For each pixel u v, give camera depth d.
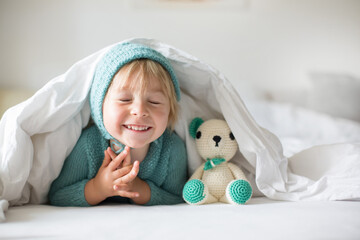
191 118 1.01
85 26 2.54
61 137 0.86
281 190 0.88
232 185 0.83
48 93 0.83
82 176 0.89
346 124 2.15
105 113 0.84
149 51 0.86
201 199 0.83
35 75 2.51
